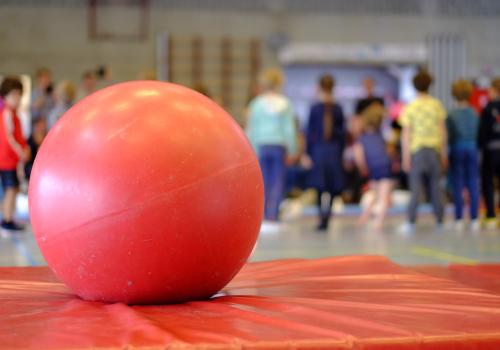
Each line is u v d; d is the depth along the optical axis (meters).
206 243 2.19
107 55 15.06
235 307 2.19
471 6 16.34
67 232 2.17
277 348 1.72
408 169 8.02
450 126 8.34
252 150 2.39
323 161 7.72
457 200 8.44
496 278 3.20
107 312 2.12
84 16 14.97
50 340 1.75
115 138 2.16
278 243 6.36
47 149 2.28
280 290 2.58
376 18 15.99
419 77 7.91
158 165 2.13
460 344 1.80
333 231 7.82
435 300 2.35
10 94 6.98
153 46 15.20
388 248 5.91
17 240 6.45
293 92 17.50
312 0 15.77
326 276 2.89
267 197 7.80
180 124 2.21
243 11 15.53
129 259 2.14
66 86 7.73
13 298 2.44
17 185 7.12
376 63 16.02
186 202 2.13
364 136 8.20
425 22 16.17
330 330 1.85
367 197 13.07
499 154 8.17
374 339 1.77
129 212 2.11
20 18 14.80
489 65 16.39
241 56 15.48
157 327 1.86
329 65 17.28
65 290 2.63
